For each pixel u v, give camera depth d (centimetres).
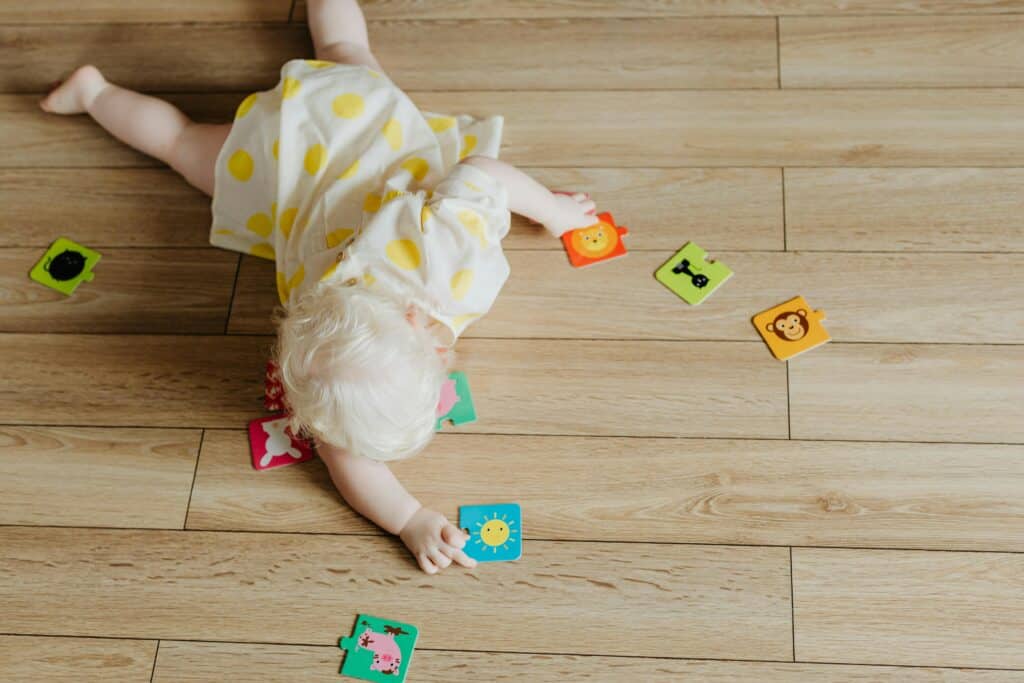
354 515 133
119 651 126
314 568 130
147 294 150
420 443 122
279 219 138
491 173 136
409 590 128
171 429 140
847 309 141
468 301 126
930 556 125
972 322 139
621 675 121
